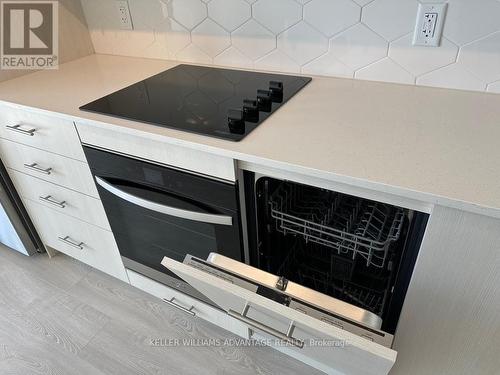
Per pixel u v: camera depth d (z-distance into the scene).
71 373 1.34
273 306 0.72
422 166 0.74
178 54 1.54
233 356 1.37
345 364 0.94
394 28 1.10
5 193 1.59
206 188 0.96
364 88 1.17
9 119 1.29
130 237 1.33
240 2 1.29
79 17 1.64
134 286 1.61
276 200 1.04
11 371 1.36
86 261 1.66
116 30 1.62
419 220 0.77
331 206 1.09
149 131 0.95
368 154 0.79
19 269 1.80
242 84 1.25
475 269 0.72
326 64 1.26
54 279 1.74
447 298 0.80
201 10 1.37
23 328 1.51
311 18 1.20
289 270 1.25
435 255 0.75
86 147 1.15
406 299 0.86
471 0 0.97
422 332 0.89
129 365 1.36
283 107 1.05
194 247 1.18
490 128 0.88
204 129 0.93
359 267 1.15
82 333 1.48
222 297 0.91
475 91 1.09
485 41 1.01
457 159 0.76
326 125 0.93
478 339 0.83
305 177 0.82
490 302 0.75
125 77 1.40
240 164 0.89
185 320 1.52
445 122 0.92
